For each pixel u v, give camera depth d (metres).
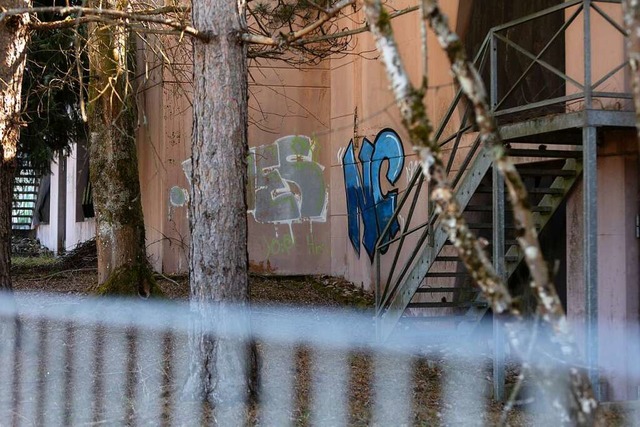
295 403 8.00
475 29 11.83
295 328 12.20
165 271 15.84
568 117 7.48
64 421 7.64
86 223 23.47
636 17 3.20
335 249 16.45
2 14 6.96
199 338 7.81
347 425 7.47
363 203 15.23
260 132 16.48
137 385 8.58
